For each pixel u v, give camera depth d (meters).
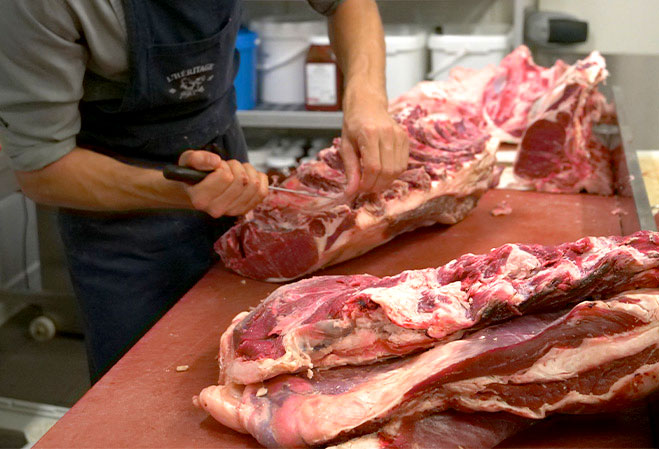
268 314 1.63
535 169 2.77
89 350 2.48
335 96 4.14
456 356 1.39
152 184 1.94
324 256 2.14
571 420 1.47
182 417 1.56
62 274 4.00
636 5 3.92
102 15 1.87
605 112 3.03
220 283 2.18
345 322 1.49
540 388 1.39
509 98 3.19
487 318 1.43
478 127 2.96
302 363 1.49
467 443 1.41
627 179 2.41
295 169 2.56
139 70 2.02
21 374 3.78
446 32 4.59
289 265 2.15
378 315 1.48
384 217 2.21
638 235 1.42
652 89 3.77
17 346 4.04
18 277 4.37
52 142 1.94
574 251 1.47
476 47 4.02
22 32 1.76
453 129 2.71
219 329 1.91
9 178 3.21
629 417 1.47
